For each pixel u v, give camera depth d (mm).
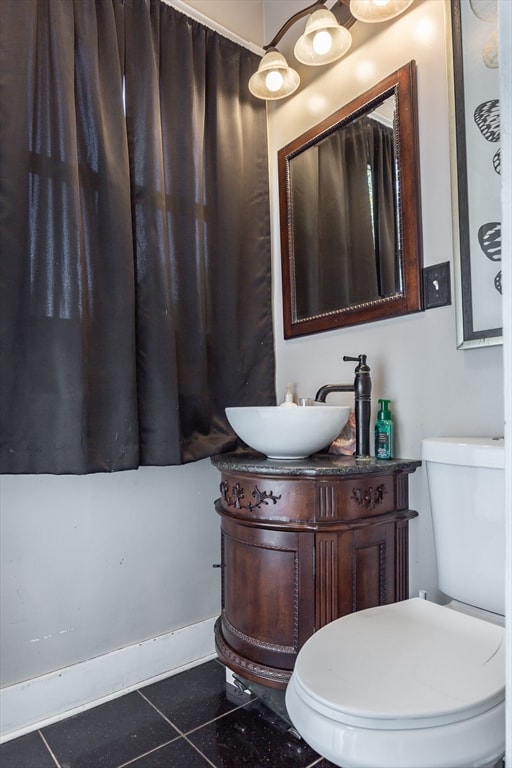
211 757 1309
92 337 1468
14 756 1323
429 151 1494
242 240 1940
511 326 618
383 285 1621
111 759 1308
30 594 1477
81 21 1484
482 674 855
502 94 644
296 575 1320
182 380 1703
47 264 1399
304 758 1302
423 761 737
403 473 1465
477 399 1357
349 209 1753
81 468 1380
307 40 1663
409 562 1494
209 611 1876
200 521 1866
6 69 1359
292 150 1978
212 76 1854
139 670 1668
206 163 1854
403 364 1558
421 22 1527
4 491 1442
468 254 1365
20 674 1449
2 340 1332
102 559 1620
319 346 1863
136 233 1601
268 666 1345
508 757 609
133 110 1618
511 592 610
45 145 1415
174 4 1772
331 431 1448
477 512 1128
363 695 796
